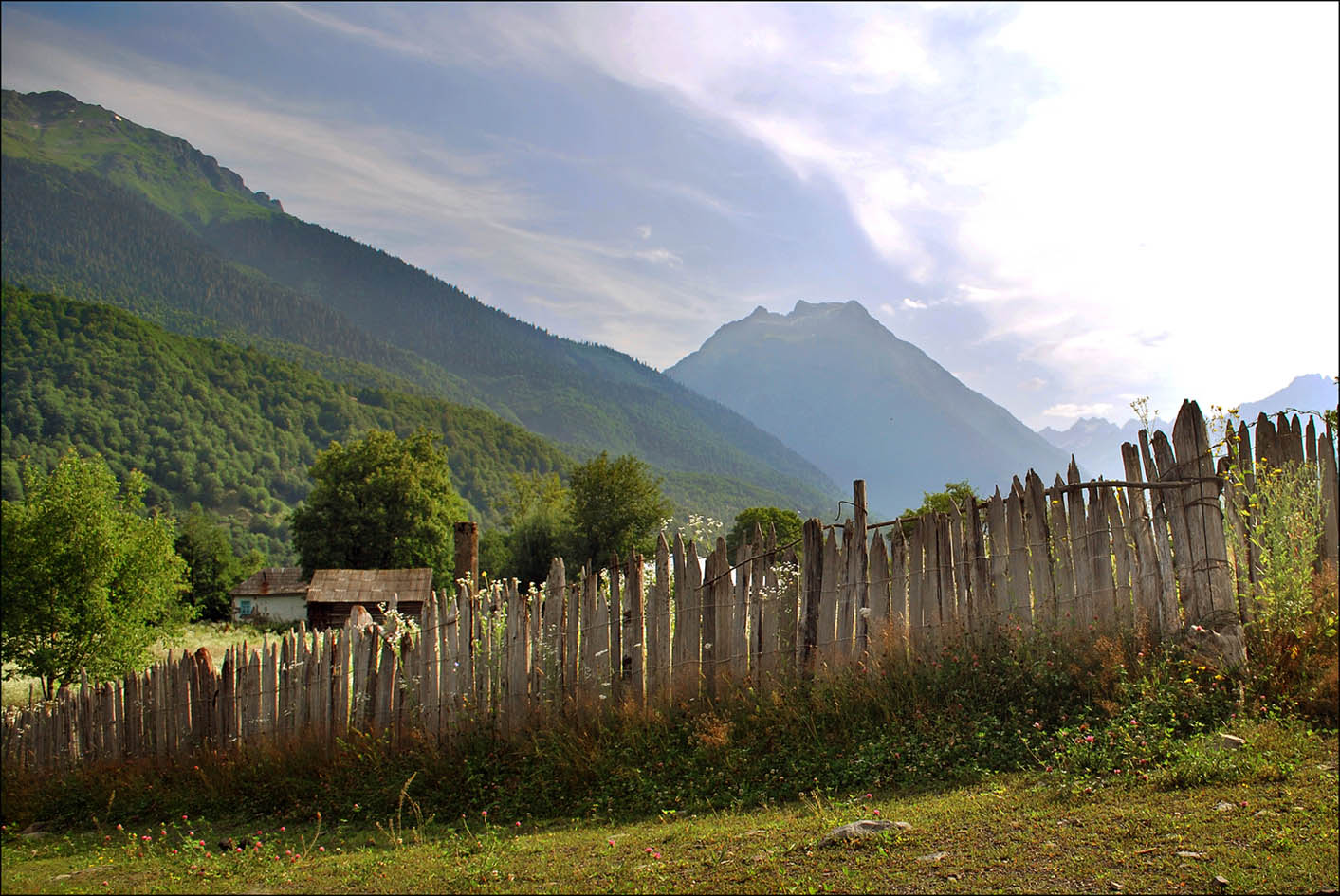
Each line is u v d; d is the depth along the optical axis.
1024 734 7.41
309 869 6.57
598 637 10.01
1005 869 4.82
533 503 71.12
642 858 5.83
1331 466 8.42
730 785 7.87
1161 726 6.93
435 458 60.19
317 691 11.78
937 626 8.77
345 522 55.56
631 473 54.16
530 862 6.05
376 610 43.97
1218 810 5.32
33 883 6.85
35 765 14.72
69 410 162.12
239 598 68.50
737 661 9.52
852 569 9.19
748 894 4.81
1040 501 8.63
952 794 6.54
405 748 10.58
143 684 13.64
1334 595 7.87
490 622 10.68
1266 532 8.02
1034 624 8.38
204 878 6.61
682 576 9.96
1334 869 4.38
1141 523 8.27
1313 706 7.14
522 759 9.41
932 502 18.66
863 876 4.90
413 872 6.05
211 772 11.79
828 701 8.48
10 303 178.50
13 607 19.53
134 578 20.91
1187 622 7.95
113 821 11.31
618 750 8.88
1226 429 8.22
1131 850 4.89
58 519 19.75
